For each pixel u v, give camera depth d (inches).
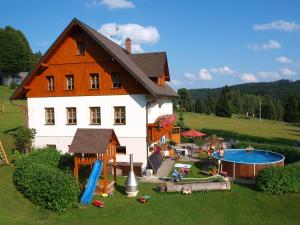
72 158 1070.4
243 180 999.6
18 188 819.4
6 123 1800.0
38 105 1236.5
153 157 1176.2
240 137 2143.2
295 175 868.6
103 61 1152.2
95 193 868.6
